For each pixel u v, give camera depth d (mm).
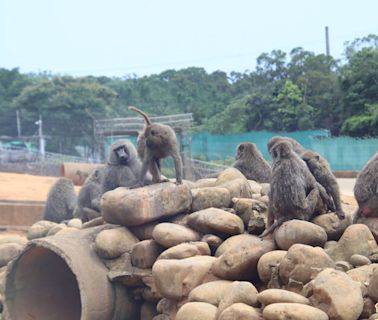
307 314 6688
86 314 9664
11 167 42531
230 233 9852
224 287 8242
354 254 8531
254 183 12586
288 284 7852
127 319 10492
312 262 7789
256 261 8539
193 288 8648
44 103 60906
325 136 38719
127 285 10305
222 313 7230
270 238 9000
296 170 8867
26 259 10984
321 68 54031
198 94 69188
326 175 9484
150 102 66562
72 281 12188
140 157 11422
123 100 67562
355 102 41875
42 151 50719
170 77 77125
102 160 38812
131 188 10867
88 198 14789
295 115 46219
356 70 42281
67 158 48875
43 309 11344
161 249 10062
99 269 10227
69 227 12992
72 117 59219
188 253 9258
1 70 77375
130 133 36125
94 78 78688
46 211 16750
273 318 6785
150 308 10227
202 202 10727
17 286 11117
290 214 8906
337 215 9273
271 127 47500
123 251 10297
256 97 49531
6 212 19766
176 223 10570
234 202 10578
